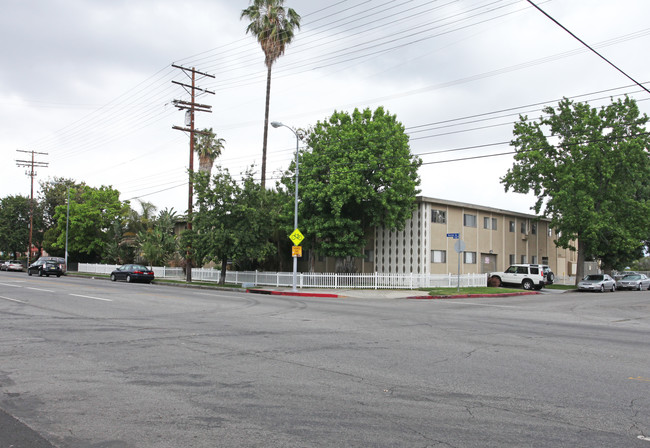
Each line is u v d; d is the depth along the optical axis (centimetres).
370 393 625
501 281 3472
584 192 3694
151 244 4281
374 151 2902
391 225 3003
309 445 450
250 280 3291
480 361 836
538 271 3331
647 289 4122
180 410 547
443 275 3091
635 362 855
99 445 446
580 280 4009
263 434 476
